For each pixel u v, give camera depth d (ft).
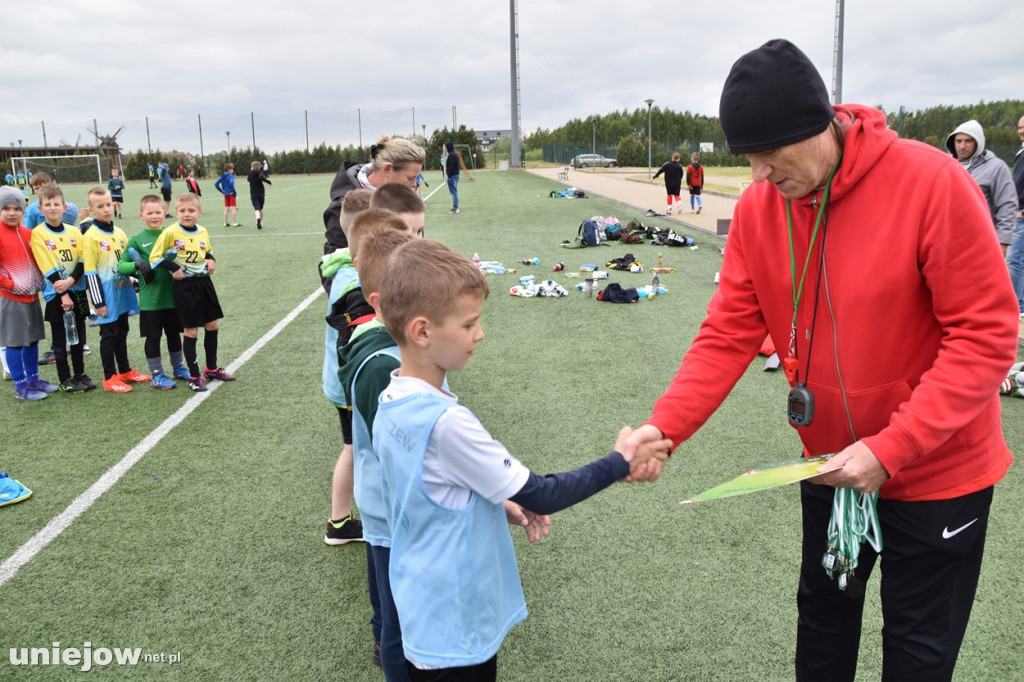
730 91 5.13
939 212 4.88
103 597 9.86
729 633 8.78
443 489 5.36
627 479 5.90
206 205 80.48
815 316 5.62
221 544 11.13
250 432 15.49
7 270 16.84
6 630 9.21
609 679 8.08
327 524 11.53
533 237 44.80
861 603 6.50
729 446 13.96
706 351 6.40
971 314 4.93
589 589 9.71
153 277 17.81
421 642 5.53
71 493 12.85
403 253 5.40
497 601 5.70
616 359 19.67
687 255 36.45
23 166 109.50
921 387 5.09
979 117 109.19
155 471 13.67
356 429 6.89
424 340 5.41
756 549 10.54
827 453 5.98
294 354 21.29
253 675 8.32
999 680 7.87
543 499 5.30
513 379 18.21
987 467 5.47
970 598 5.83
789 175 5.10
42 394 17.74
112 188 67.15
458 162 60.85
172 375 19.71
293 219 61.98
